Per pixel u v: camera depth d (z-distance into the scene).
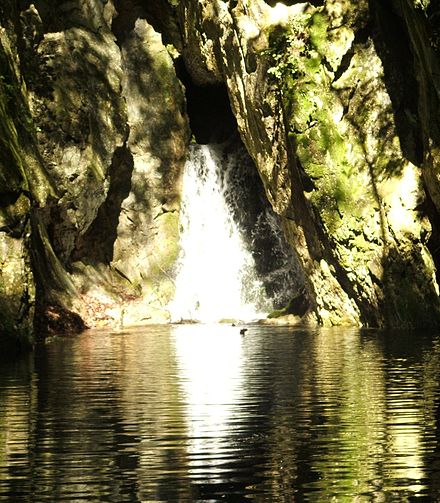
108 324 27.05
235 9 25.92
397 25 24.00
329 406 11.50
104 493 7.81
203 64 29.58
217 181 32.47
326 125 23.86
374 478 8.17
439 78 21.30
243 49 25.95
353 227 23.55
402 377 13.83
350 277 23.89
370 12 23.81
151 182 30.83
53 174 27.47
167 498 7.66
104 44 29.34
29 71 27.33
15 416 11.05
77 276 28.41
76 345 20.25
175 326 26.89
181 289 30.86
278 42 24.58
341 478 8.19
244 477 8.25
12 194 19.31
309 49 24.14
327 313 25.06
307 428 10.19
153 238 30.75
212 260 31.62
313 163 23.86
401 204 22.94
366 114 23.75
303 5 24.83
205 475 8.33
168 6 30.92
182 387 13.26
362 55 23.92
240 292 31.25
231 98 27.73
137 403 11.91
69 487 7.99
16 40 25.22
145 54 31.11
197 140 33.09
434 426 10.17
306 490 7.84
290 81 24.20
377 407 11.36
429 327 22.70
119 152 29.66
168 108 31.19
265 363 16.09
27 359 17.22
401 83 23.62
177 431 10.11
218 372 14.94
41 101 27.47
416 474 8.28
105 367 15.79
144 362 16.53
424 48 21.50
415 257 22.81
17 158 19.64
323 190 23.84
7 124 20.39
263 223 31.28
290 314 27.55
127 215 30.31
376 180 23.47
